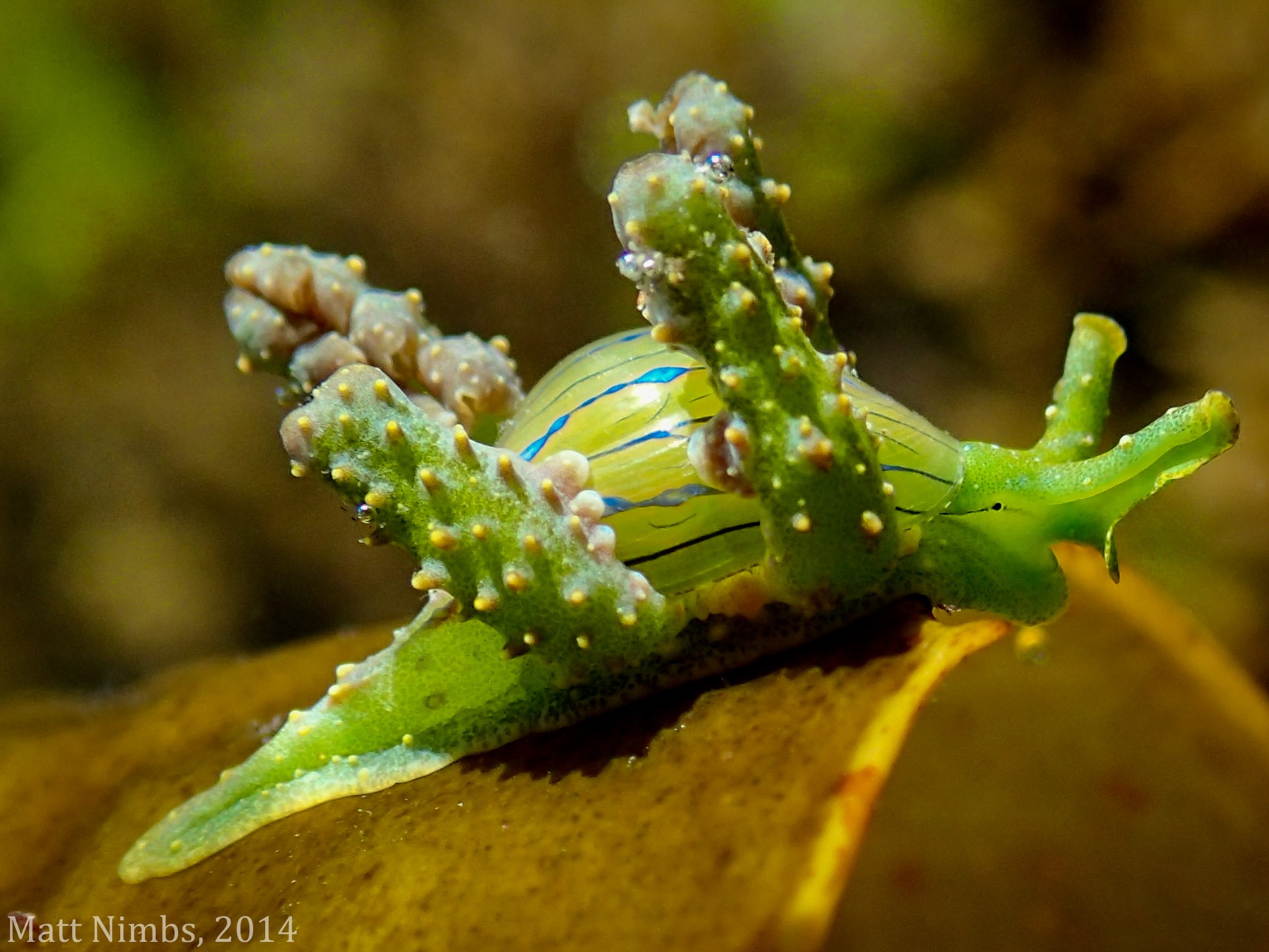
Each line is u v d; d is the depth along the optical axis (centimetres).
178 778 5
